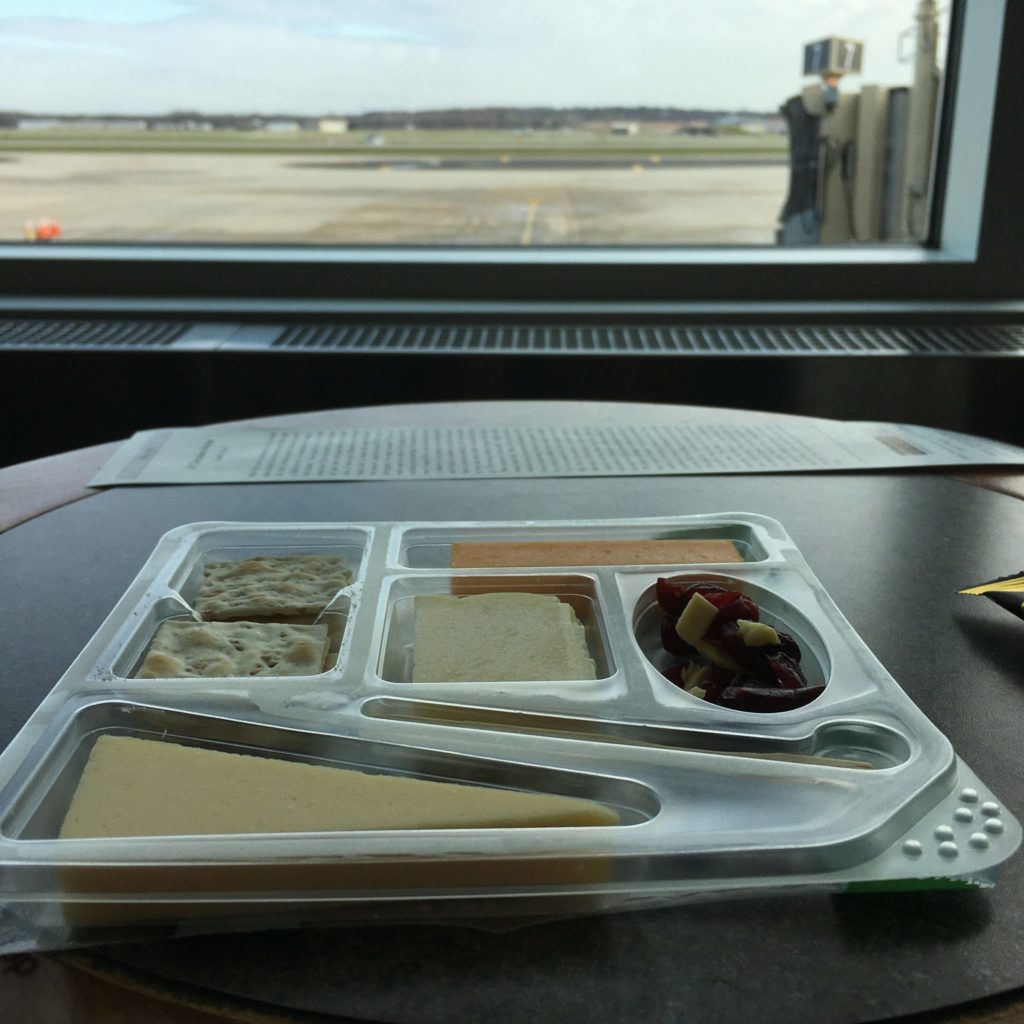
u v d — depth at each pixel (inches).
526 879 14.6
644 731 18.3
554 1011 13.1
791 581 24.7
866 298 60.2
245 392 52.7
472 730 18.0
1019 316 57.3
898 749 18.1
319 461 36.4
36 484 33.9
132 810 15.6
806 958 13.9
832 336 55.0
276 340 54.1
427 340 54.6
